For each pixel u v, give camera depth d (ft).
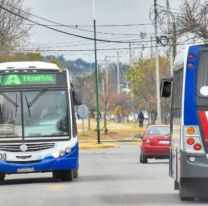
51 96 153.17
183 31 298.76
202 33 292.40
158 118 398.62
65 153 150.41
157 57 398.83
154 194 124.77
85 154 306.35
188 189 105.70
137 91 595.06
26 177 181.16
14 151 148.87
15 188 143.33
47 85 153.69
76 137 152.56
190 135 104.58
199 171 103.60
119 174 179.11
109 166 217.77
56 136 150.51
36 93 152.97
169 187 138.62
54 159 149.59
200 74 105.09
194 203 107.96
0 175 164.35
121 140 427.33
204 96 104.73
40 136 149.89
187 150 104.37
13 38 393.50
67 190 135.64
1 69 154.51
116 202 112.68
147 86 575.79
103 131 523.29
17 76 153.79
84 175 177.78
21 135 149.69
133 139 427.33
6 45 387.75
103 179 162.30
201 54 105.40
